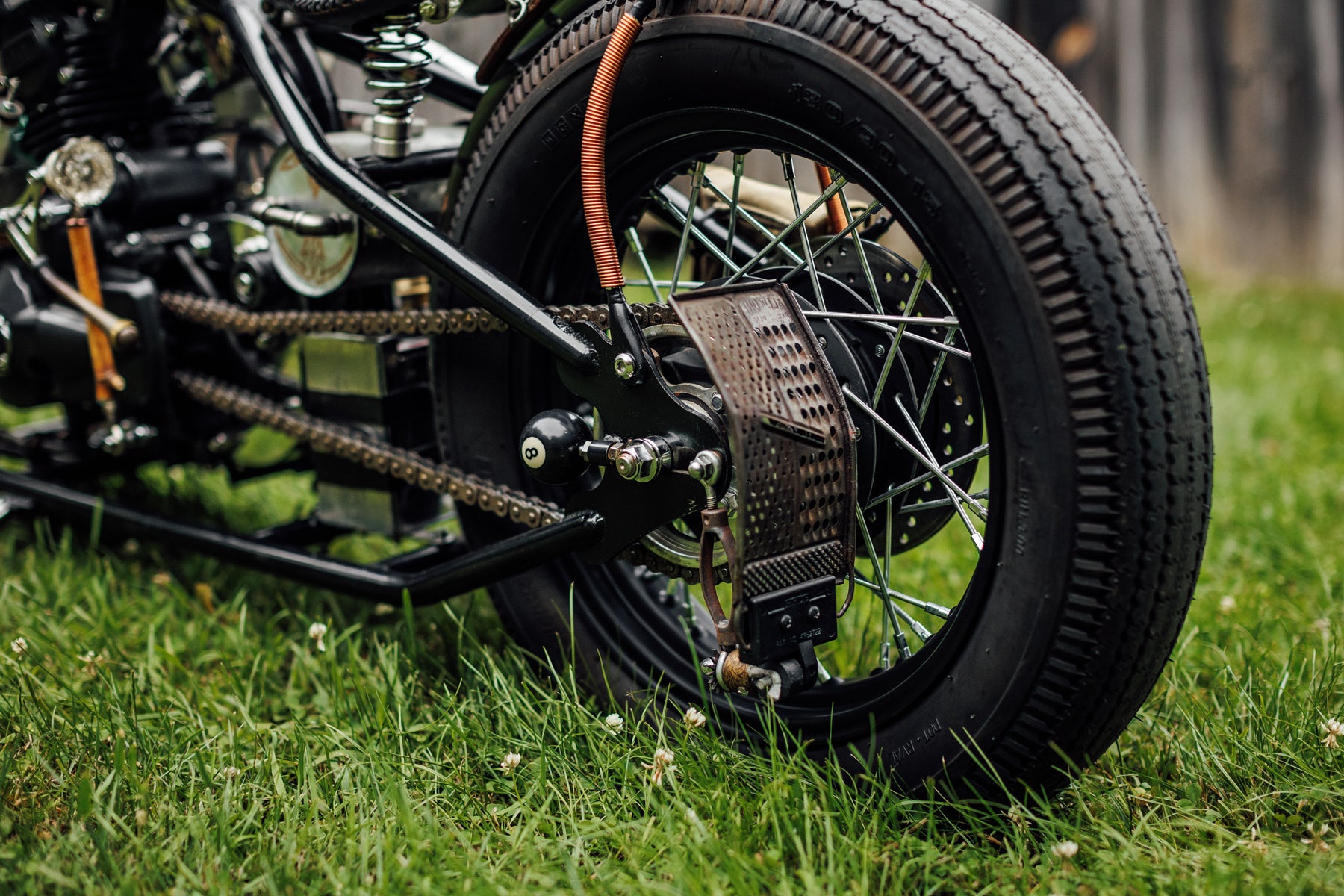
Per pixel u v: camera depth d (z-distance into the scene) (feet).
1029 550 4.63
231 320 7.32
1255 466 10.35
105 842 4.71
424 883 4.50
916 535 5.68
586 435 5.47
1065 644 4.59
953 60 4.62
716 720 5.66
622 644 6.22
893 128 4.69
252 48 6.57
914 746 5.07
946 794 5.00
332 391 7.02
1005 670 4.74
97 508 7.84
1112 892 4.51
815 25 4.83
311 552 7.21
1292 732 5.49
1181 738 5.65
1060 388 4.45
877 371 5.41
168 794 5.24
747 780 5.32
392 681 6.11
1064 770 4.84
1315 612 7.26
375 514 7.11
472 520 6.57
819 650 6.86
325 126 7.10
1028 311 4.48
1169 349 4.50
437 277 6.32
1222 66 20.90
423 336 7.19
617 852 5.00
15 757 5.51
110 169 7.31
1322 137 20.62
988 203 4.51
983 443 5.49
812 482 4.99
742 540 4.79
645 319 5.33
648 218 7.73
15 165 7.73
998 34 4.74
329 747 5.71
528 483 6.34
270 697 6.49
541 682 6.34
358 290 7.11
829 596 5.14
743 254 6.45
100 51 7.68
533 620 6.39
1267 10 20.52
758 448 4.80
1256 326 17.65
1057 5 20.59
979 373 4.73
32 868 4.59
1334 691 5.99
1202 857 4.72
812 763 5.24
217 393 7.50
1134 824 5.09
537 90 5.70
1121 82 21.21
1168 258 4.61
